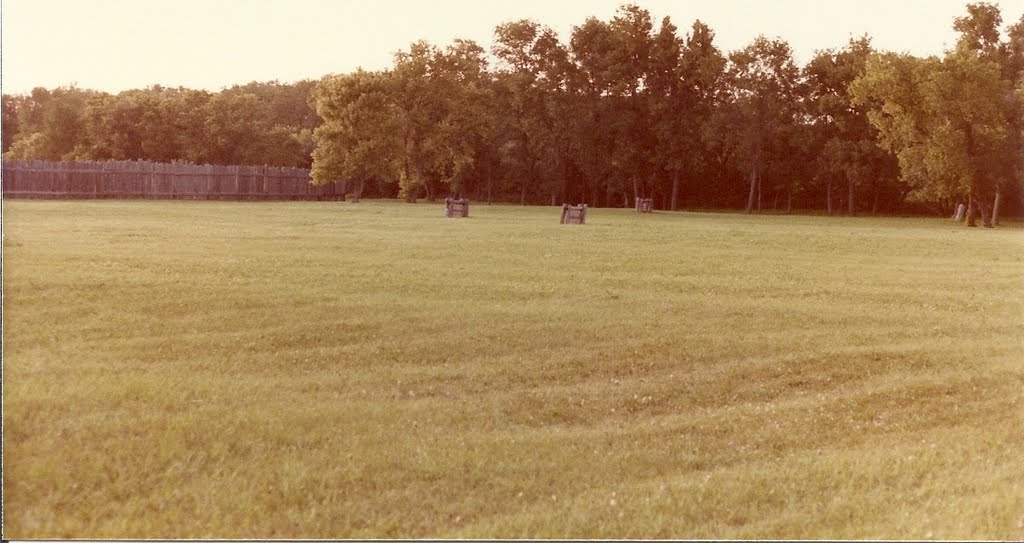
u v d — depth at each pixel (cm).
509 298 1445
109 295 1330
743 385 947
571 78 7462
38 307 1215
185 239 2322
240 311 1256
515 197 8275
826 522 594
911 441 767
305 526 573
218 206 4831
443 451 704
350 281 1578
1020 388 940
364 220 3581
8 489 605
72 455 665
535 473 670
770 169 7244
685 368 1004
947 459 717
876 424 819
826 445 759
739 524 591
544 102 7456
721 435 778
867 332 1232
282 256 1953
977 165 4809
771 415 838
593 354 1055
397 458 688
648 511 600
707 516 601
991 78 4753
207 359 980
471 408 830
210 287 1446
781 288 1656
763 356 1067
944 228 4319
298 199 7056
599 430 782
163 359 974
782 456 728
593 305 1398
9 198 4919
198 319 1192
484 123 7300
